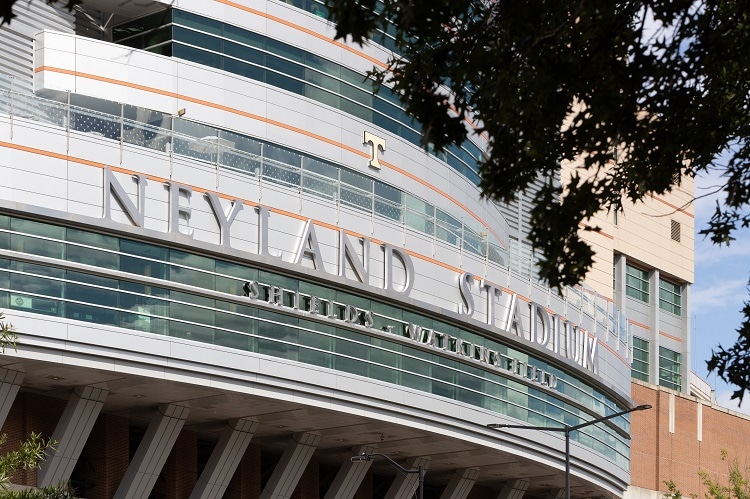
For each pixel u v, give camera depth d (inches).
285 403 1989.4
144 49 2065.7
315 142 2155.5
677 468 3567.9
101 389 1877.5
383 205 2177.7
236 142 1993.1
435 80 597.6
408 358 2174.0
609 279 3619.6
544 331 2498.8
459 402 2256.4
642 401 3513.8
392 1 545.6
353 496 2418.8
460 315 2266.2
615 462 2866.6
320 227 2054.6
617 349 2903.5
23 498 1352.1
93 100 1886.1
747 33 587.2
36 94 1921.8
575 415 2618.1
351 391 2055.9
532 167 590.6
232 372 1892.2
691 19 572.1
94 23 2107.5
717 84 606.2
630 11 572.1
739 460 3801.7
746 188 623.5
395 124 2304.4
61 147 1770.4
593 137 587.2
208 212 1905.8
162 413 1991.9
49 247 1743.4
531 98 572.7
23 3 1973.4
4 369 1750.7
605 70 574.6
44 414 1916.8
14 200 1718.8
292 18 2165.4
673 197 3956.7
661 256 3878.0
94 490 2012.8
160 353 1813.5
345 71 2226.9
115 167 1813.5
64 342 1731.1
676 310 3978.8
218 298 1893.5
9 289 1705.2
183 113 1994.3
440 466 2588.6
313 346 2016.5
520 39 579.2
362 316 2100.1
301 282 2012.8
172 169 1872.5
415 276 2203.5
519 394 2420.0
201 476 2121.1
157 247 1839.3
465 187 2500.0
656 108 591.8
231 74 2071.9
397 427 2180.1
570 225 590.6
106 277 1785.2
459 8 548.7
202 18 2066.9
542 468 2559.1
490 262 2384.4
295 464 2237.9
